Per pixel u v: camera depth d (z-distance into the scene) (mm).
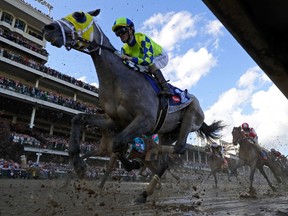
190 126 4113
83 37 3133
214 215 2688
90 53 3273
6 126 16562
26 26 28109
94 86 29266
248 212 2949
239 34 1290
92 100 30406
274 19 1289
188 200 4508
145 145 7039
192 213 2812
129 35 3549
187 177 19438
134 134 3047
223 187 10430
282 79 1585
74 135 3330
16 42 24766
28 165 14953
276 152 12227
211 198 5113
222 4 1127
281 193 7141
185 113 4188
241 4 1147
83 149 20984
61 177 14734
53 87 26938
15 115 23875
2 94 19297
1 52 21641
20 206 3068
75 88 27203
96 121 3543
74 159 3254
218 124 5133
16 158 16625
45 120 25922
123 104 3197
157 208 3145
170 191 7176
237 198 5195
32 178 13461
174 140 4539
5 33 24500
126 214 2627
